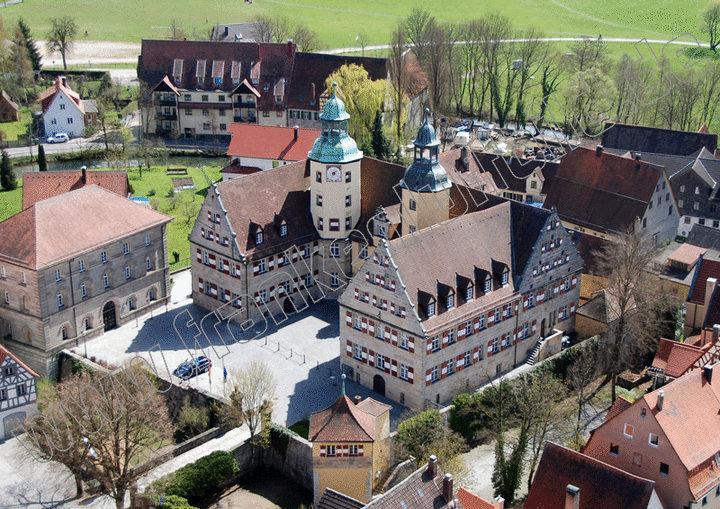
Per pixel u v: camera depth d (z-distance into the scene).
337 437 120.00
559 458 110.19
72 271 153.12
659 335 152.25
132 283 163.00
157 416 130.38
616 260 152.12
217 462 127.81
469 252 143.00
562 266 152.50
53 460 126.56
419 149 155.62
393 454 128.00
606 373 150.50
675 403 116.31
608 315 154.25
